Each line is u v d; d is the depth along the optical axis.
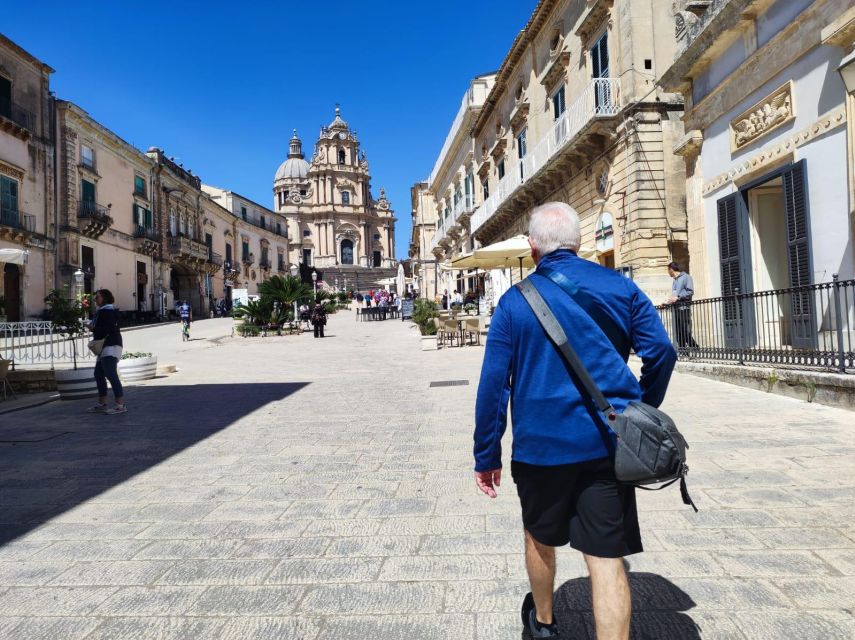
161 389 10.44
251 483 4.50
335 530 3.48
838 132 7.26
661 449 1.70
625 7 14.88
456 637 2.31
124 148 38.12
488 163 28.69
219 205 56.41
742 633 2.25
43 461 5.44
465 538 3.29
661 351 1.86
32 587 2.88
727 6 9.12
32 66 29.94
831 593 2.51
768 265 9.37
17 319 28.28
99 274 34.94
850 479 3.91
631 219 14.98
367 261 90.19
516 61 23.64
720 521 3.34
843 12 6.93
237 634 2.39
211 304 53.12
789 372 6.81
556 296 1.91
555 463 1.81
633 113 14.77
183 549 3.29
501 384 1.95
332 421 6.82
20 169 28.56
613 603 1.77
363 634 2.36
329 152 89.25
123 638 2.39
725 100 9.78
